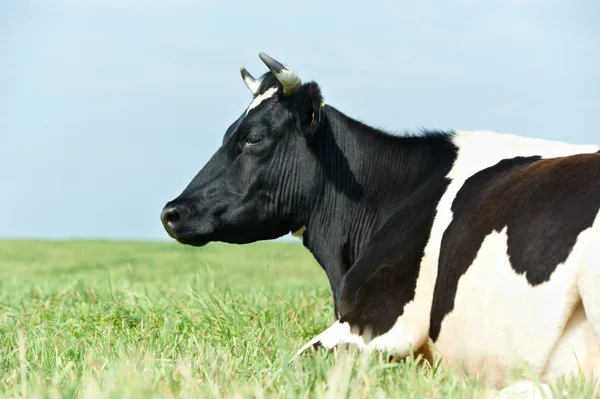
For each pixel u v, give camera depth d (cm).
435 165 992
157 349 967
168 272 2689
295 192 1053
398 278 880
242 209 1055
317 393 670
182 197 1062
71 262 3206
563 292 704
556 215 732
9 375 822
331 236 1062
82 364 861
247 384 752
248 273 2767
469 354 793
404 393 686
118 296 1454
